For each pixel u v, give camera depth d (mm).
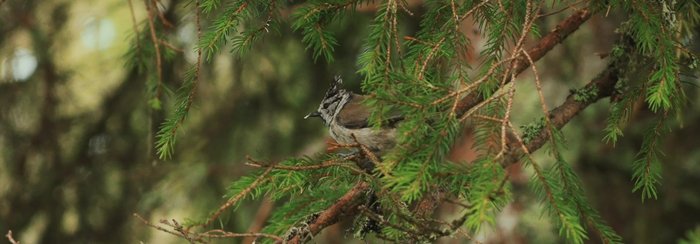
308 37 6766
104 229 14055
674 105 6676
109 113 14109
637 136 13453
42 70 13633
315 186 6523
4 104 13609
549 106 12422
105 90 14219
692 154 13781
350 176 6352
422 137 5434
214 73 13961
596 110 13055
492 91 6148
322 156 6297
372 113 5504
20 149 13883
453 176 5246
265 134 14188
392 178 5262
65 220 13961
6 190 13828
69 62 14438
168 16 12039
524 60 7340
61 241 13953
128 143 14164
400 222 5750
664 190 13922
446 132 5398
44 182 13938
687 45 7398
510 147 5492
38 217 13898
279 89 14125
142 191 14172
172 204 14133
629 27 7391
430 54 6055
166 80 12289
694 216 14000
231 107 14203
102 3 14258
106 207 14109
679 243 4379
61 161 14047
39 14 13594
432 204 5809
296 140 14164
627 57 7465
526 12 5789
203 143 14281
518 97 12375
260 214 12953
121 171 14148
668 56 6141
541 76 12633
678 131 13789
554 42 7449
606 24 12641
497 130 5461
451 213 11844
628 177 13883
